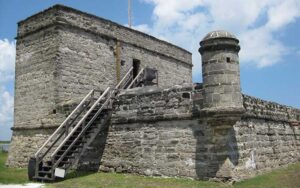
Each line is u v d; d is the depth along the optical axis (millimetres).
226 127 13422
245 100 15586
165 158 15031
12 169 19297
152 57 25703
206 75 13562
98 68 21344
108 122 17266
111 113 17172
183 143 14562
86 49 20766
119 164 16547
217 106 13211
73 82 19828
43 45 20047
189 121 14477
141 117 15992
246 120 15617
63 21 19672
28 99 20516
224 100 13203
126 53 23391
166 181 13945
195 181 13734
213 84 13359
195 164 14133
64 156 14945
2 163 22500
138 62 24594
